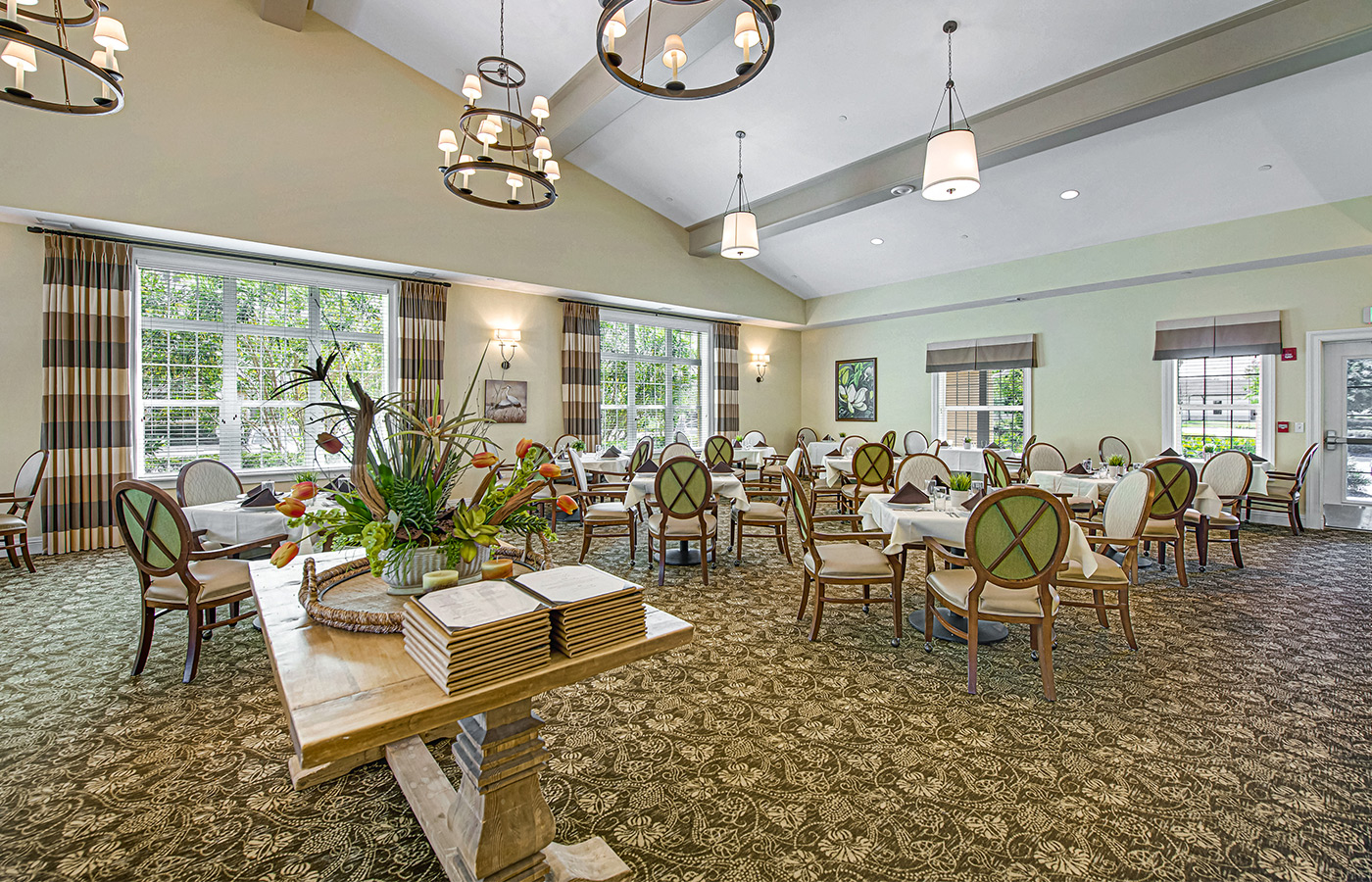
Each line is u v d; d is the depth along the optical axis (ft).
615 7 7.64
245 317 18.44
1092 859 5.07
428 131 19.52
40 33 13.79
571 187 23.06
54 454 15.20
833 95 15.96
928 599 9.72
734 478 15.26
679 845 5.22
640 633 4.00
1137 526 9.68
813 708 7.69
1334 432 18.66
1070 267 21.85
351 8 16.89
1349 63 12.48
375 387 20.75
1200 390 20.79
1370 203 16.39
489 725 4.06
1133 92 13.20
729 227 17.04
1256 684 8.34
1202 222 18.78
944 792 5.98
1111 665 8.97
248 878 4.88
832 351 32.19
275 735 7.01
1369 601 11.96
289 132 16.97
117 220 14.71
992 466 15.10
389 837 5.36
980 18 12.82
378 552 4.51
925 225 22.16
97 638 9.89
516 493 5.32
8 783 6.08
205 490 12.34
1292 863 5.01
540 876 4.33
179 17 15.38
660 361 29.12
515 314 23.48
